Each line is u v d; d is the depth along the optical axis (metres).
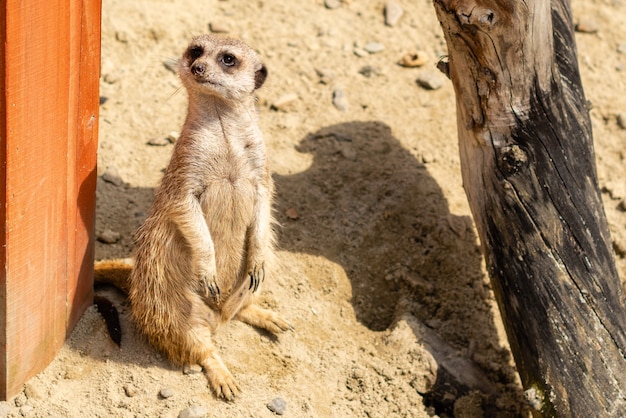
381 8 5.53
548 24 3.15
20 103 2.59
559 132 3.39
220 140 3.24
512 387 3.67
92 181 3.23
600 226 3.40
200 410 3.06
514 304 3.35
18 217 2.75
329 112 4.80
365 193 4.39
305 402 3.26
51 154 2.84
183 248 3.29
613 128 4.85
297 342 3.59
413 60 5.15
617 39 5.43
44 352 3.13
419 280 4.08
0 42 2.45
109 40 4.95
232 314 3.50
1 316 2.87
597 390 3.10
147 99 4.72
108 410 3.05
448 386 3.58
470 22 2.99
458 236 4.20
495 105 3.28
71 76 2.84
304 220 4.23
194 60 3.30
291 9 5.42
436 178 4.48
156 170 4.36
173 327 3.26
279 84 4.91
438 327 3.91
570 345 3.17
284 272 3.93
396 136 4.69
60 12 2.67
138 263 3.34
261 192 3.38
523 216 3.33
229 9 5.34
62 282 3.14
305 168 4.48
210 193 3.28
